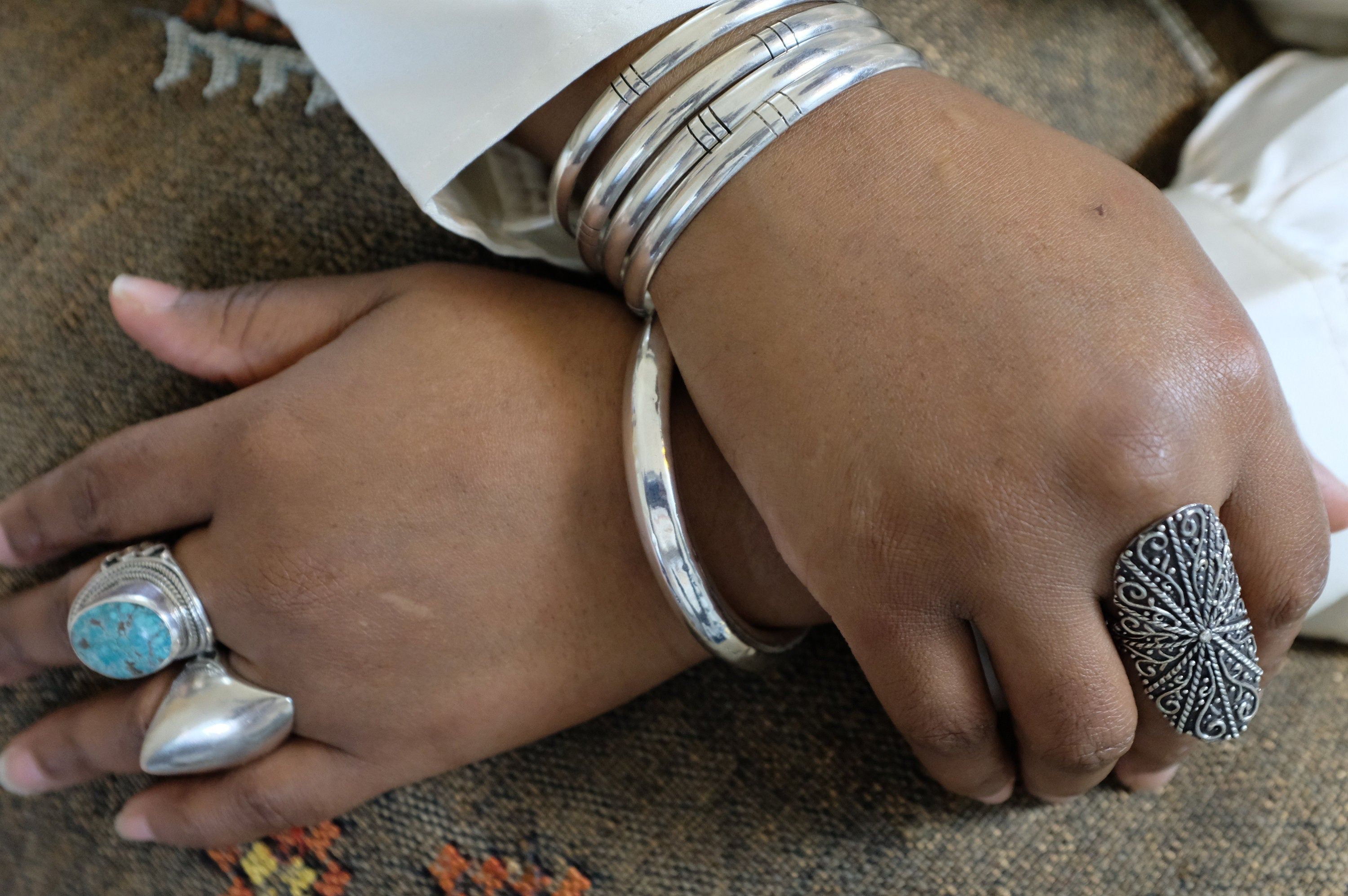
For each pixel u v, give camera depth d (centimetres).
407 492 33
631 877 34
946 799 34
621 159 30
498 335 34
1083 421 28
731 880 34
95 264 36
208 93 36
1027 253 29
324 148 36
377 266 36
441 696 34
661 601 34
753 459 30
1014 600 29
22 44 37
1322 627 34
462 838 35
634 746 35
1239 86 38
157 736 33
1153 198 30
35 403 36
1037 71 37
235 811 34
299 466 33
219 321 35
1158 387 28
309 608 33
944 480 29
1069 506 28
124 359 36
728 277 30
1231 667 29
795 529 30
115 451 34
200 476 34
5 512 35
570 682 34
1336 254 34
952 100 30
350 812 35
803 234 30
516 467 33
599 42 30
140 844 36
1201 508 28
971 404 29
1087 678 29
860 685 35
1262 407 29
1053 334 28
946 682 30
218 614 33
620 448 33
